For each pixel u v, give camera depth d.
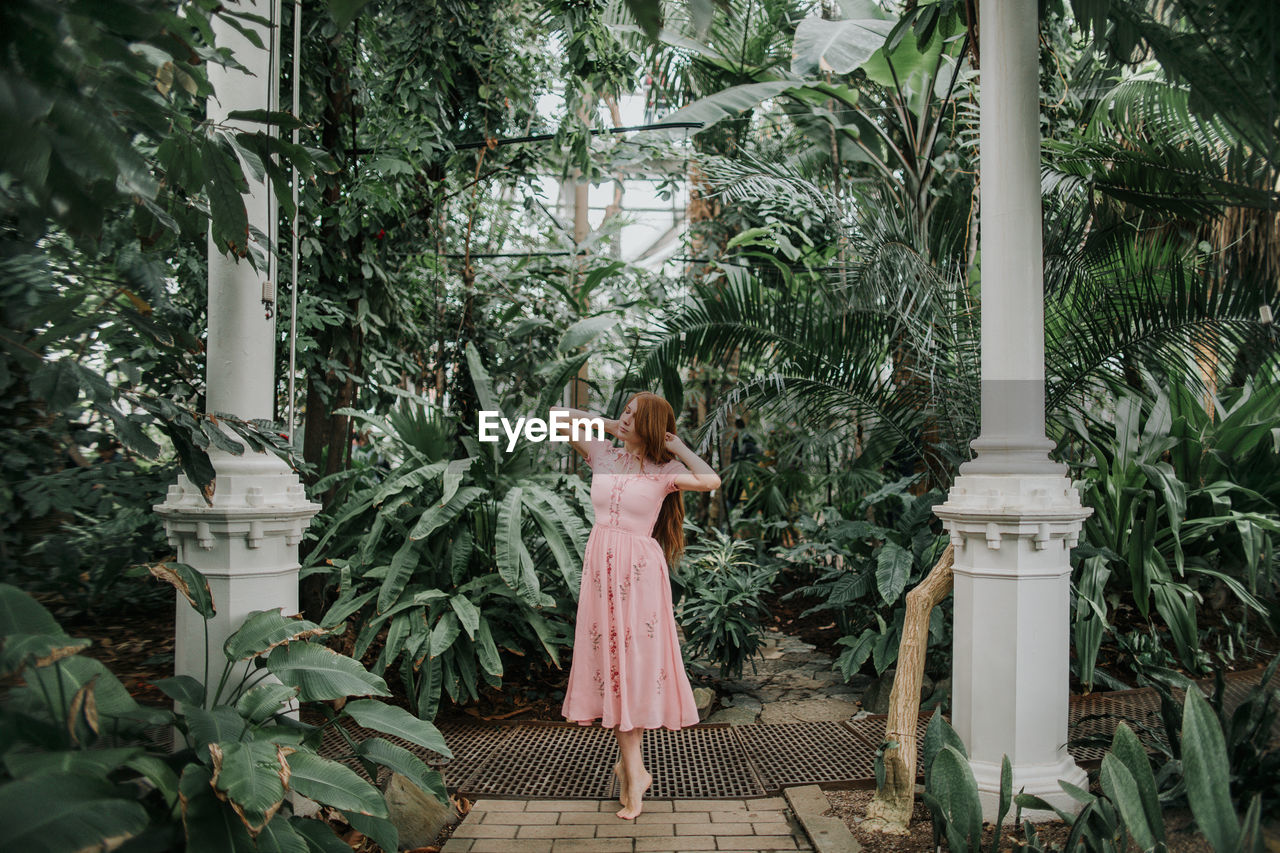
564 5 4.61
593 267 6.54
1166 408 4.30
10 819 1.27
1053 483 2.57
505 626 3.97
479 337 5.38
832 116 4.86
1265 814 1.78
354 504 3.76
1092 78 4.19
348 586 3.65
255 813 1.53
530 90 5.26
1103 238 3.65
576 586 3.52
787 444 6.54
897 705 2.67
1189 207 3.31
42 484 2.46
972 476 2.65
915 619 2.80
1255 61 2.14
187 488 2.31
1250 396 4.32
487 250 6.54
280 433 2.28
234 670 2.26
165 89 1.59
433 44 4.50
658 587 2.65
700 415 7.01
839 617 4.78
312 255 4.33
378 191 4.21
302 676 2.07
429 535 3.72
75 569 2.78
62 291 1.83
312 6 4.01
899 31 3.23
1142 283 3.47
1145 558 4.03
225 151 1.73
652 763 3.06
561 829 2.50
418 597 3.49
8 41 1.08
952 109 5.24
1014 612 2.52
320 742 2.16
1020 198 2.61
